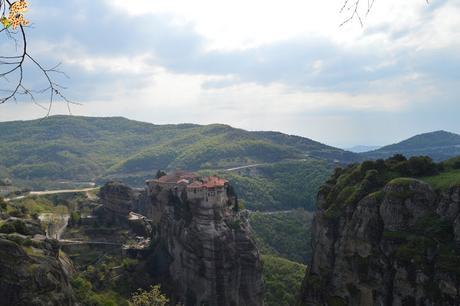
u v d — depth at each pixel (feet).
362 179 404.36
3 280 286.25
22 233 367.66
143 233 619.26
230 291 535.60
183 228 554.87
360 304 345.10
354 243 358.64
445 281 286.66
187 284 540.93
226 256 534.37
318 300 379.76
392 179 377.30
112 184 653.71
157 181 649.61
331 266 387.96
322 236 400.88
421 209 336.29
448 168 380.99
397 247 327.88
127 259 543.39
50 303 294.87
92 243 563.07
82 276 459.73
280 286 631.97
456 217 311.27
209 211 544.21
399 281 311.88
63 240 563.48
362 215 359.05
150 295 410.93
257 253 567.59
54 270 316.40
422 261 304.71
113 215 640.99
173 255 563.48
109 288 486.79
